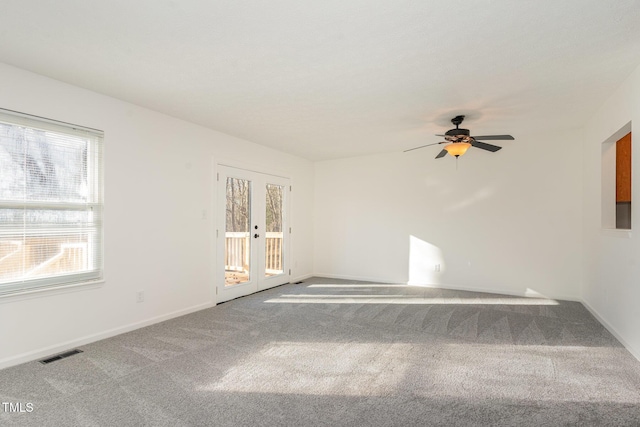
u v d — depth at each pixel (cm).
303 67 277
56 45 241
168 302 397
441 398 221
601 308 387
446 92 331
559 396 223
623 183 379
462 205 557
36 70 281
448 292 535
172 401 218
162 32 225
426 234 586
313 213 696
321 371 260
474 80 303
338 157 657
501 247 528
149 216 377
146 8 198
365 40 235
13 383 241
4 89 268
